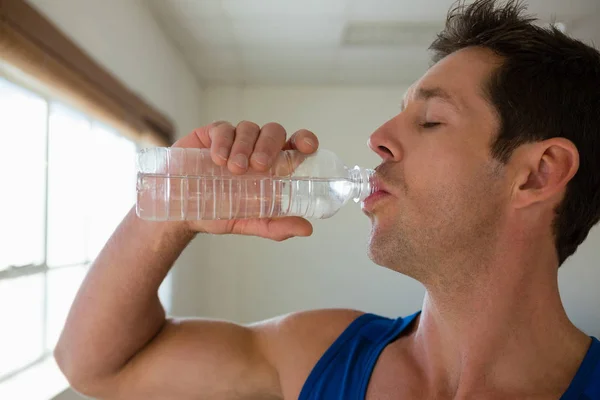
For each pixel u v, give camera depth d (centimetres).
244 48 270
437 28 244
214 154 71
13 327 132
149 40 220
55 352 91
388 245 78
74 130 167
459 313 77
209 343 93
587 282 317
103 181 192
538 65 78
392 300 334
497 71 78
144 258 85
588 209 81
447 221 75
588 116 80
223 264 337
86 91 145
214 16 228
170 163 81
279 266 336
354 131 339
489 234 75
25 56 112
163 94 244
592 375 70
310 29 246
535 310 76
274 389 93
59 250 158
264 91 340
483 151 76
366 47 270
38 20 117
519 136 76
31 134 139
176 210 81
